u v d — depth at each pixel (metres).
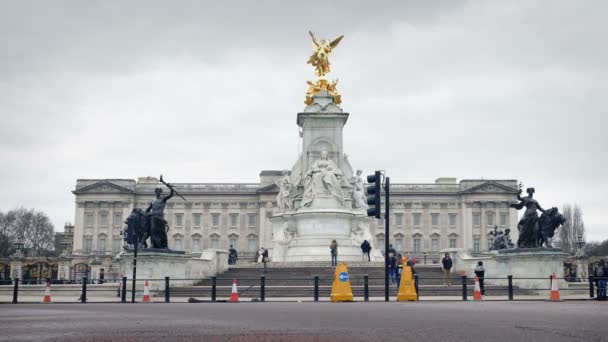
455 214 137.00
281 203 57.72
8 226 142.50
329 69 63.34
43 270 126.88
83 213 136.62
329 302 24.75
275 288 31.02
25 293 36.06
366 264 44.41
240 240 136.00
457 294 32.19
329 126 60.38
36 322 14.10
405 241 135.62
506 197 135.88
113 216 136.88
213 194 137.25
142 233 35.53
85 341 10.22
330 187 52.44
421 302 24.48
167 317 15.71
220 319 15.03
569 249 127.31
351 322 14.03
